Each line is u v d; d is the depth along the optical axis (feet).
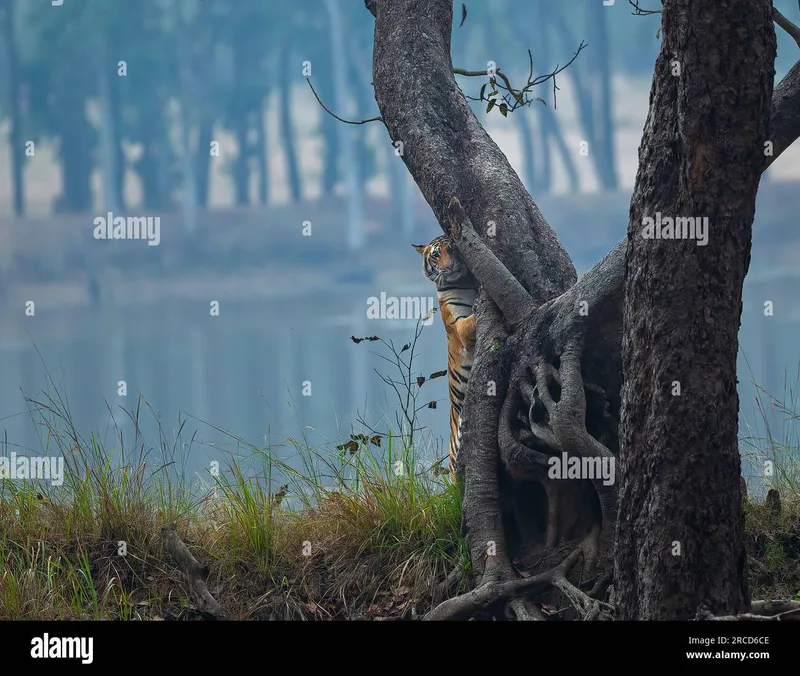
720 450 25.84
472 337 38.65
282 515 36.40
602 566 31.01
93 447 38.04
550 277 36.65
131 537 34.78
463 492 34.06
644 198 26.58
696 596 25.85
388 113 40.27
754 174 25.84
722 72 25.29
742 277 26.32
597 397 32.50
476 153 38.73
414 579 32.81
